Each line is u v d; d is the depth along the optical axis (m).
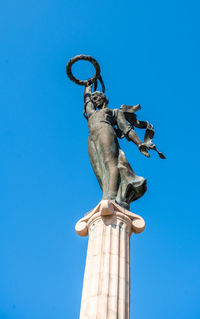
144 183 15.61
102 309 12.34
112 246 13.88
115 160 16.08
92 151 16.75
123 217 14.69
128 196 15.69
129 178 15.73
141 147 16.59
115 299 12.60
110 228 14.27
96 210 14.95
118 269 13.33
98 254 13.66
